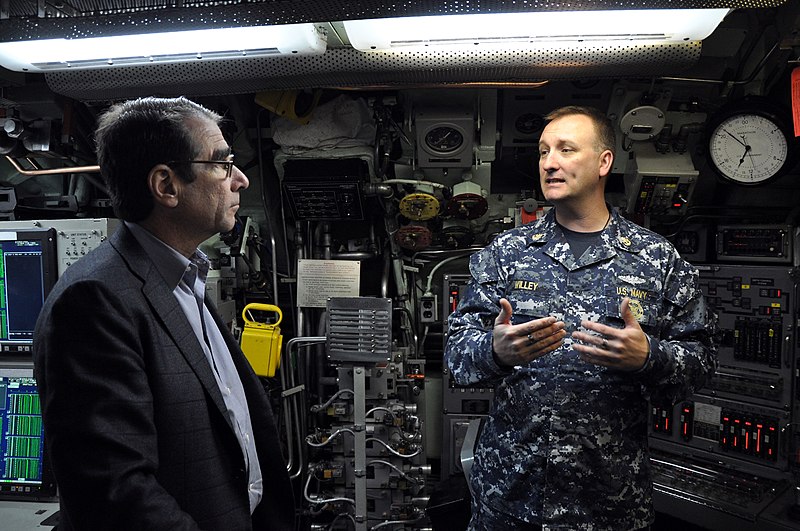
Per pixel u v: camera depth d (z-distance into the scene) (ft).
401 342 12.20
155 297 4.03
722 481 9.40
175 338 4.03
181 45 7.46
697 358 5.47
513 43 7.48
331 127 10.59
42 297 8.09
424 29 7.11
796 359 9.04
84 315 3.55
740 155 9.27
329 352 9.39
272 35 7.24
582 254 5.93
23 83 9.70
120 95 9.11
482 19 6.81
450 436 11.19
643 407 5.76
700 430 10.11
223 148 4.39
